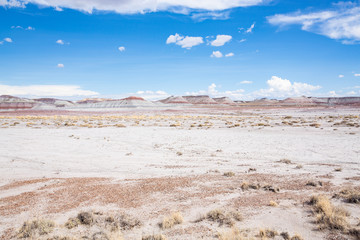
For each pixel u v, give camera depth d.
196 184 9.85
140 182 10.48
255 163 13.81
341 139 21.16
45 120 51.22
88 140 23.80
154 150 18.81
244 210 7.04
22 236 5.91
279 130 29.39
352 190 7.84
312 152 16.45
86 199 8.54
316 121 41.16
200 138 24.44
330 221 5.70
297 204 7.25
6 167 13.91
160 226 6.30
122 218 6.65
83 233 6.06
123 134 28.12
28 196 9.03
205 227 6.08
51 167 13.89
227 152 17.44
